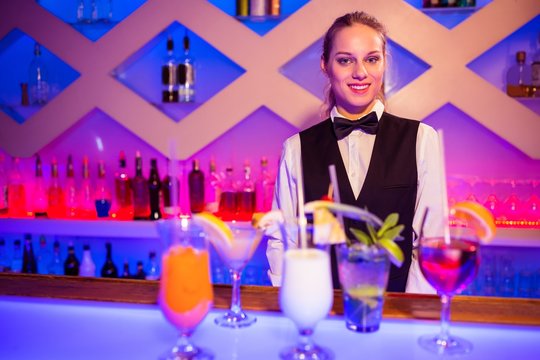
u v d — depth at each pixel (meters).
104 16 2.86
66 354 0.95
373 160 1.70
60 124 2.82
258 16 2.63
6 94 3.10
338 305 1.16
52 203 2.85
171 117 2.88
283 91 2.61
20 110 3.04
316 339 0.98
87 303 1.20
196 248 0.88
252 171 2.91
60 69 2.99
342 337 0.99
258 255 2.87
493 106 2.46
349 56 1.64
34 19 2.78
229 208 2.71
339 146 1.76
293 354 0.90
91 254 3.09
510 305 1.15
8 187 2.95
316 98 2.59
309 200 1.74
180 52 2.89
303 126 2.61
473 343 0.97
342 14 2.52
